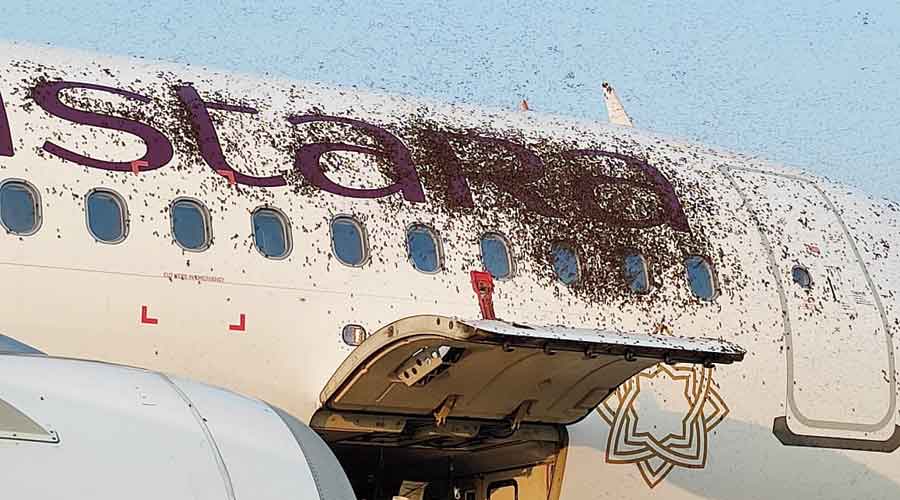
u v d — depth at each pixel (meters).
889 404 13.92
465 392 10.71
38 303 9.98
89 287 10.16
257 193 11.15
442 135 12.66
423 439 11.52
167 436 6.43
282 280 10.95
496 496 12.32
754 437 13.06
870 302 14.11
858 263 14.37
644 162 13.84
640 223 13.12
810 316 13.64
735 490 12.99
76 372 6.66
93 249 10.25
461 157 12.52
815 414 13.46
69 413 6.27
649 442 12.41
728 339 13.05
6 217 10.08
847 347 13.77
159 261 10.47
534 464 11.98
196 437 6.51
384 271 11.43
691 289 13.04
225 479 6.36
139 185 10.64
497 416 11.18
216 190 10.96
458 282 11.73
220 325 10.61
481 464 12.39
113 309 10.22
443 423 10.95
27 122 10.52
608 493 12.26
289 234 11.15
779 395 13.27
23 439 5.99
